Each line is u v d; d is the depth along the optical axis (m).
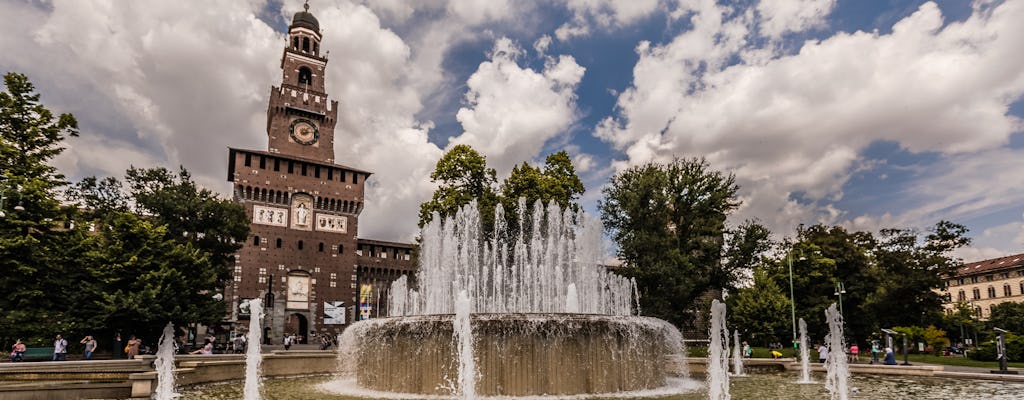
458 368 14.53
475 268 37.50
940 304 47.03
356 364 17.59
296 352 24.38
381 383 15.94
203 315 35.12
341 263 69.38
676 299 38.00
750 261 39.97
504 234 43.94
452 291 34.94
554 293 33.56
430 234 35.50
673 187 41.19
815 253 50.84
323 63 77.31
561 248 33.28
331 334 66.38
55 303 29.80
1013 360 30.30
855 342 50.19
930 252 47.59
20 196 25.69
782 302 50.12
